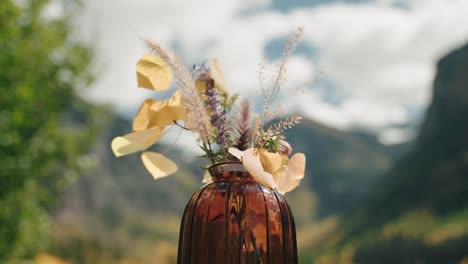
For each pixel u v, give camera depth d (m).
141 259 108.12
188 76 1.66
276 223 1.60
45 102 9.43
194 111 1.64
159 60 1.72
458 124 131.38
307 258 46.75
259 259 1.55
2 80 8.52
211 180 1.84
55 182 9.64
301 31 1.68
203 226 1.59
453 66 142.12
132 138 1.73
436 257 87.75
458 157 119.31
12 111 8.59
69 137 9.65
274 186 1.51
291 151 1.77
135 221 174.50
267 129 1.69
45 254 10.68
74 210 156.00
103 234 139.88
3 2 8.45
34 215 9.17
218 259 1.55
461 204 103.06
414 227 102.12
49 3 9.63
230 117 1.69
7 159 8.60
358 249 109.44
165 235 172.50
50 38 9.66
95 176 183.50
